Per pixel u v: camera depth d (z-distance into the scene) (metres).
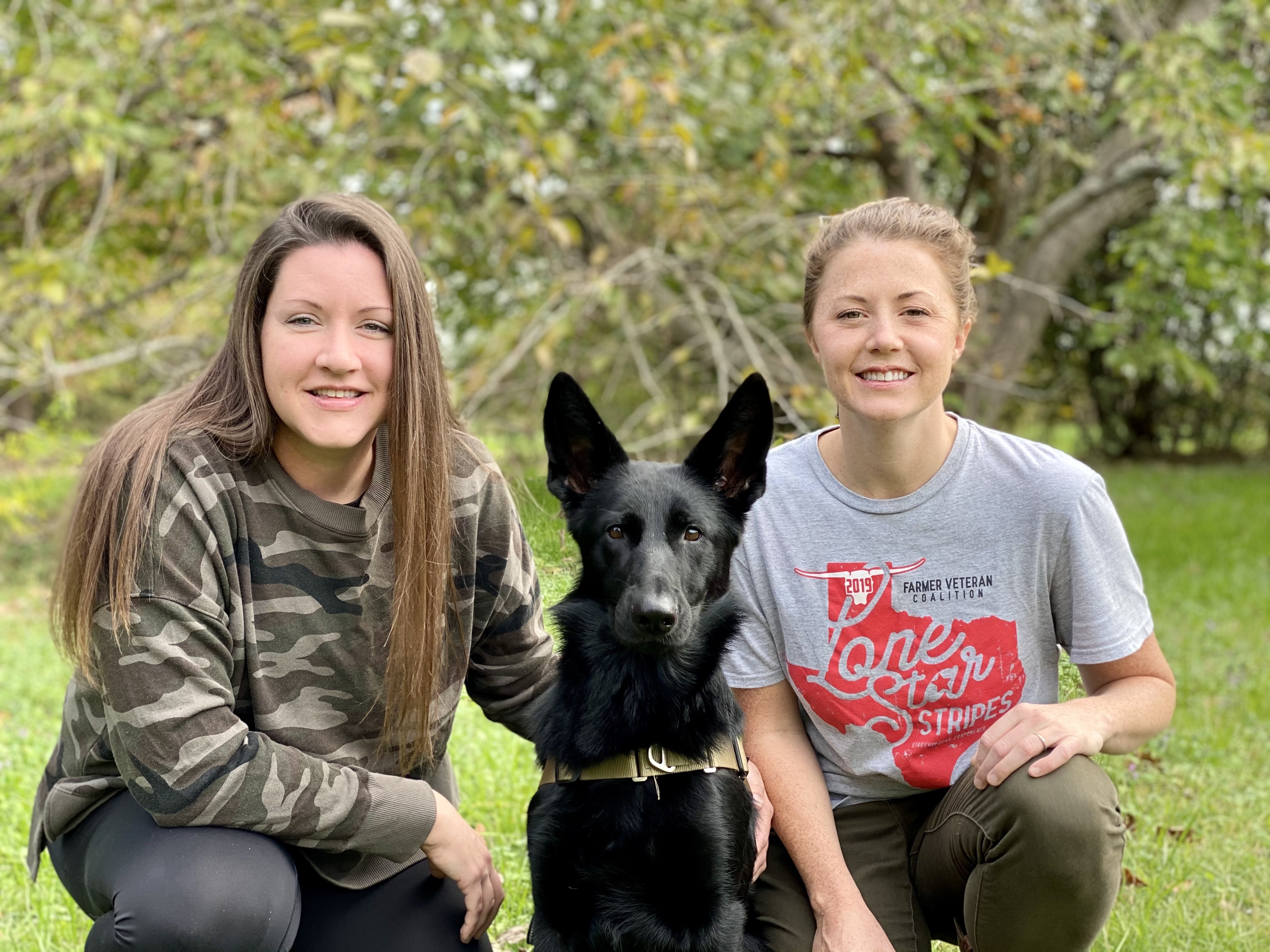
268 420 2.27
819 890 2.49
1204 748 4.36
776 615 2.71
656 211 7.75
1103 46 9.30
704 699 2.57
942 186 12.95
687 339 8.68
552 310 7.23
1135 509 11.62
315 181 6.84
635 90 6.25
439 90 6.98
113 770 2.38
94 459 2.25
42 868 3.38
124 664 2.13
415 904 2.50
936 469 2.58
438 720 2.53
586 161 7.89
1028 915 2.37
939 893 2.62
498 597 2.64
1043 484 2.52
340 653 2.38
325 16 6.15
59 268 6.82
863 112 7.70
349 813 2.24
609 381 8.18
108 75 6.94
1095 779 2.31
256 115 7.10
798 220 7.11
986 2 8.04
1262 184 8.23
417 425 2.32
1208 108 7.46
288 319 2.23
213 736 2.16
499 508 2.60
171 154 7.55
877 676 2.58
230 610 2.27
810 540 2.66
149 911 2.09
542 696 2.81
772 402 2.65
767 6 7.68
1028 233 11.36
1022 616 2.56
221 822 2.18
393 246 2.31
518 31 7.30
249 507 2.28
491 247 8.38
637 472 2.75
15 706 5.18
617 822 2.49
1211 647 5.89
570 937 2.54
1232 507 11.49
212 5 7.59
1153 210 11.66
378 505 2.39
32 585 8.37
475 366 6.83
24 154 7.76
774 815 2.64
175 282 8.91
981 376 8.93
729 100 7.60
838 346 2.49
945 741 2.60
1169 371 15.38
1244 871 3.38
